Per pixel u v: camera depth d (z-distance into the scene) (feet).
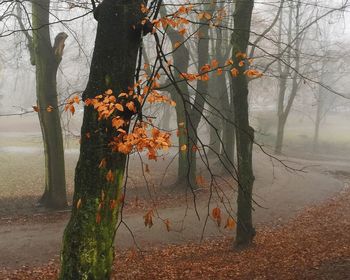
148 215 14.52
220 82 94.84
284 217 59.82
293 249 39.88
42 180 80.12
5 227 51.72
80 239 17.37
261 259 37.63
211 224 55.01
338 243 40.29
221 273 34.63
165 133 13.62
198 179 15.56
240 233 42.88
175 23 16.33
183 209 62.28
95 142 17.07
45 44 58.34
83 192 17.44
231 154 88.02
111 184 17.44
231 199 68.80
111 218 17.81
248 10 37.65
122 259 41.45
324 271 31.01
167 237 49.67
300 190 78.89
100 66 17.24
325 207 64.49
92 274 17.43
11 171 86.84
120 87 17.12
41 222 54.49
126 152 13.41
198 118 68.69
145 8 17.40
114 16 17.24
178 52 70.95
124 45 17.25
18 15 54.90
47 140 60.59
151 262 40.04
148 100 15.20
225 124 87.92
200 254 42.60
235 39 37.88
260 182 86.07
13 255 42.19
